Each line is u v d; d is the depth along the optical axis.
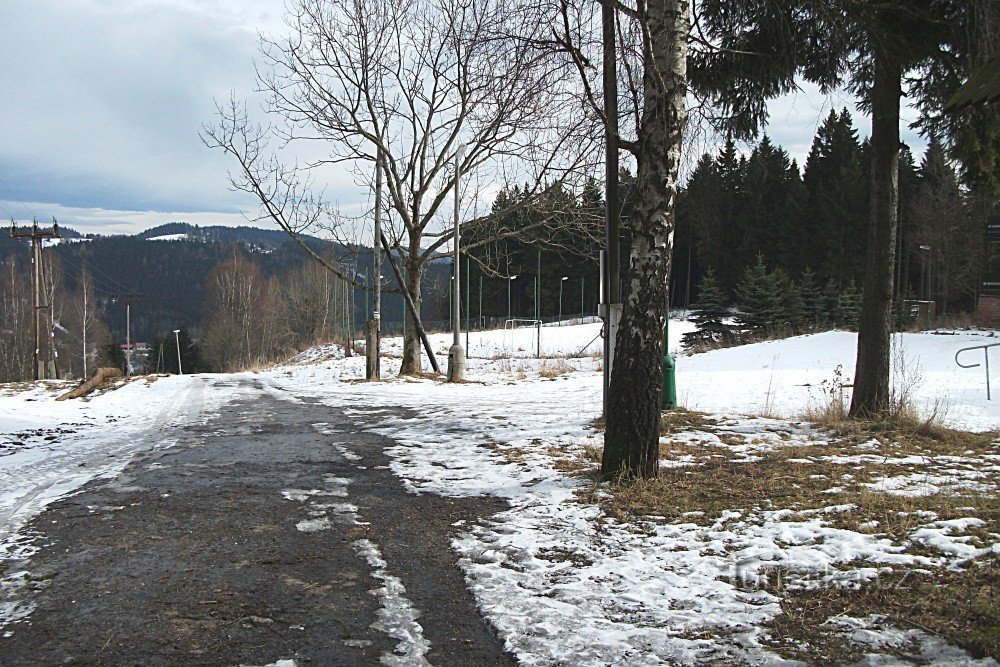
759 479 7.33
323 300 74.44
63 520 6.52
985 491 6.72
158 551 5.64
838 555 5.11
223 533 6.09
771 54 9.73
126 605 4.59
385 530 6.16
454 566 5.29
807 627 4.09
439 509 6.80
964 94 6.56
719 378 19.41
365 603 4.62
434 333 63.03
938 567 4.78
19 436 11.49
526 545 5.70
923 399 14.21
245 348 76.94
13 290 64.81
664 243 7.27
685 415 11.32
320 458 9.34
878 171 10.25
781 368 21.72
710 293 41.62
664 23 7.12
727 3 9.34
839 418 10.55
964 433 9.89
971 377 17.53
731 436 9.73
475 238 25.38
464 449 9.68
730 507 6.39
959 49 9.21
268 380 25.19
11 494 7.51
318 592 4.80
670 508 6.44
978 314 33.50
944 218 52.97
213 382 23.86
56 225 47.44
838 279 60.19
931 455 8.51
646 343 7.37
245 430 11.93
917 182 60.22
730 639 4.00
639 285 7.32
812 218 63.91
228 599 4.68
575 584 4.88
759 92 10.52
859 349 10.64
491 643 4.05
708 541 5.62
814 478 7.34
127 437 11.44
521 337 53.53
